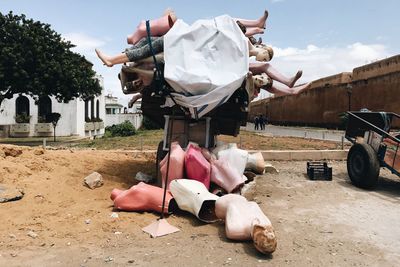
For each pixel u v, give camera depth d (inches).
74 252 175.5
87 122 1269.7
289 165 452.1
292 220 235.3
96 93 1025.5
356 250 187.8
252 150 519.8
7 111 1127.0
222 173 263.1
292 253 181.8
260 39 302.4
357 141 348.5
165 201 230.2
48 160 335.3
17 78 823.7
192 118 294.0
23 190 259.3
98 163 366.9
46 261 165.2
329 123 1430.9
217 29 263.7
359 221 235.6
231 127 319.3
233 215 199.0
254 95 281.9
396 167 318.0
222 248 184.5
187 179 255.0
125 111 2224.4
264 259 173.3
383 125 335.6
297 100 1731.1
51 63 846.5
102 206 247.3
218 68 260.7
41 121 1133.1
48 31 889.5
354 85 1296.8
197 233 205.0
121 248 181.9
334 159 499.2
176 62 259.4
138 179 322.7
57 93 916.6
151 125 1439.5
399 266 170.4
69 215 224.5
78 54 973.2
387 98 1129.4
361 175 325.7
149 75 279.9
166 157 273.3
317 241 199.2
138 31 286.0
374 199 293.0
